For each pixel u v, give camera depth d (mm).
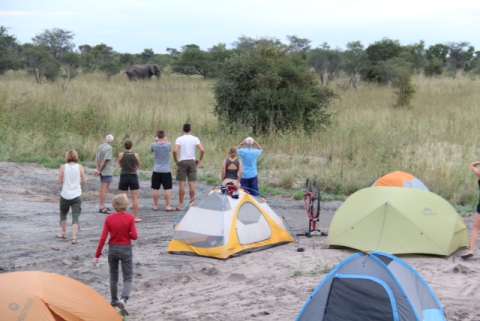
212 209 10984
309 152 20078
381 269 6609
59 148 20250
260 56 23625
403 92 32156
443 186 15484
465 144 19594
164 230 12422
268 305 8156
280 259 10422
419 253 10406
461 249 10883
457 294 8406
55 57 57781
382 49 53219
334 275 6645
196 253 10672
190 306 8234
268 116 22609
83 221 12930
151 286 9148
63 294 6348
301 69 23844
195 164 14180
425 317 6559
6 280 6297
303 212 14180
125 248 8125
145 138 21859
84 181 11594
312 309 6633
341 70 51938
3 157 19125
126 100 27766
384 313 6285
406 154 17734
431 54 67562
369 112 26547
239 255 10719
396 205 10641
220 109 23781
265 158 18969
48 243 11195
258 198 11812
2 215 13188
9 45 53594
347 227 10883
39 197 15094
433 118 24750
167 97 31531
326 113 25375
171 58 76938
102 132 22422
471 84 41656
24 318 5957
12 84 30250
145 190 16297
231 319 7684
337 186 16359
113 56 67188
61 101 25953
